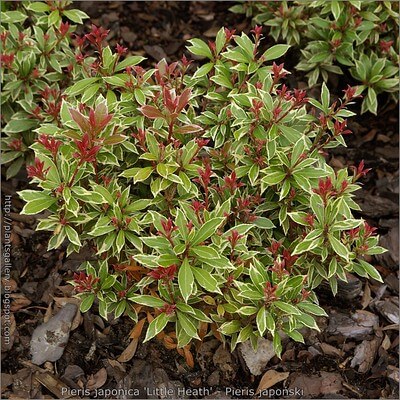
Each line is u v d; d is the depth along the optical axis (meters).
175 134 1.03
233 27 1.41
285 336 1.08
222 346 1.06
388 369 1.07
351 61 1.28
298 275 0.97
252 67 1.02
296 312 0.93
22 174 1.21
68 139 1.00
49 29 1.17
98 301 1.09
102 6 1.42
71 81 1.17
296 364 1.06
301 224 0.99
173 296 0.96
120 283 1.02
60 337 1.06
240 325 0.99
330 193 0.99
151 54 1.38
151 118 1.01
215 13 1.43
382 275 1.16
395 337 1.10
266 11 1.29
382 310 1.12
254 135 1.00
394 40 1.26
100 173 1.02
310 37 1.25
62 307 1.09
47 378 1.04
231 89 1.05
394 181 1.25
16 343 1.07
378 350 1.08
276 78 1.01
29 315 1.09
